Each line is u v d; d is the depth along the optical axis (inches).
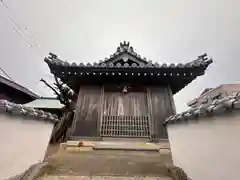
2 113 87.4
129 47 304.8
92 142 207.0
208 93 603.5
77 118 237.5
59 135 373.1
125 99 260.8
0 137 86.6
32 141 123.0
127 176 118.6
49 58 244.8
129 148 194.4
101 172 126.5
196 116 100.2
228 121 71.7
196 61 244.2
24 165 111.4
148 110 244.1
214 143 81.7
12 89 456.1
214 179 79.5
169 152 188.2
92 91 265.4
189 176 109.3
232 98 70.7
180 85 284.4
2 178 88.3
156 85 271.1
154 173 125.0
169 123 159.8
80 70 251.0
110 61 278.4
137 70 249.3
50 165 131.3
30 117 117.5
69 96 394.0
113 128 231.5
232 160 67.8
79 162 151.3
